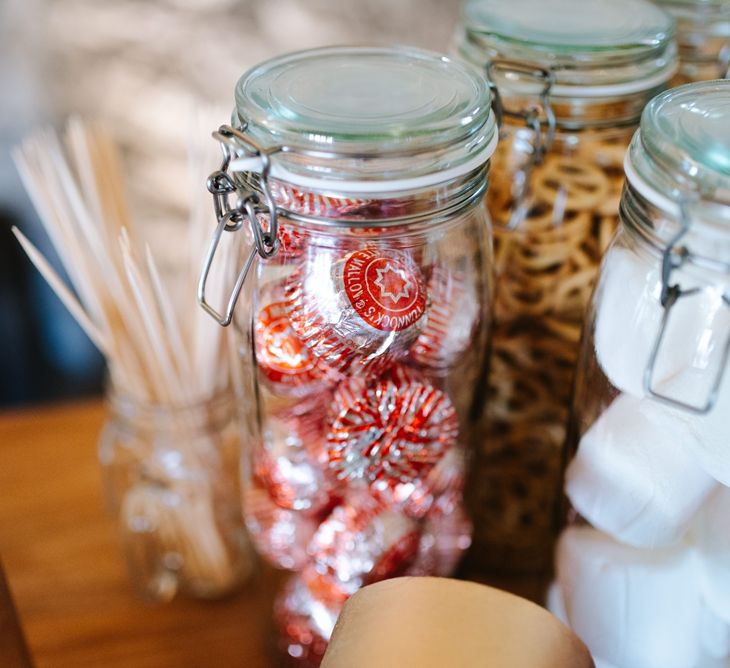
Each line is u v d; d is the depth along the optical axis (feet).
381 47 1.44
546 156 1.51
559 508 1.51
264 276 1.34
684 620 1.29
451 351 1.40
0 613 1.28
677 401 1.11
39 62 2.48
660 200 1.06
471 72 1.32
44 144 1.73
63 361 2.97
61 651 1.72
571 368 1.66
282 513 1.55
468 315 1.41
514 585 1.88
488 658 1.02
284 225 1.27
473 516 1.77
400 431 1.34
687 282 1.13
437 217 1.24
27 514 2.00
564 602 1.44
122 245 1.49
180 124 2.60
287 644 1.64
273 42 2.52
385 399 1.32
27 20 2.40
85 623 1.79
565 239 1.55
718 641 1.30
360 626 1.08
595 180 1.51
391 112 1.19
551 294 1.59
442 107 1.20
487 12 1.55
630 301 1.22
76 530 1.97
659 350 1.17
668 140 1.07
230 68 2.54
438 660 1.01
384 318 1.22
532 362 1.67
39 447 2.17
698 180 1.02
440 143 1.16
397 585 1.13
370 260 1.25
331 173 1.14
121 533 1.86
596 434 1.30
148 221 2.74
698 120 1.12
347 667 1.03
